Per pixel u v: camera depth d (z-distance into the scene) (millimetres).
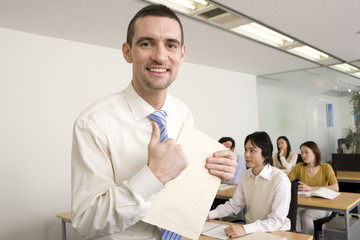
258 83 6395
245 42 3770
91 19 2791
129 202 617
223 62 4883
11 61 2934
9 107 2896
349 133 5297
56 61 3256
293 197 2119
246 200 2305
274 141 6195
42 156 3096
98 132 749
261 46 3959
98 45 3627
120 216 620
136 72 789
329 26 3275
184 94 4742
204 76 5121
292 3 2654
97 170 719
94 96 3553
